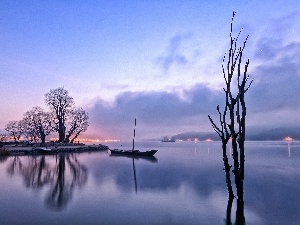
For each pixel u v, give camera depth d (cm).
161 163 4525
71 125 8731
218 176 2834
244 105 1544
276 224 1243
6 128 8494
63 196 1744
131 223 1223
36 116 8031
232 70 1559
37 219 1255
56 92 8062
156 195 1819
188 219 1297
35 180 2392
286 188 2138
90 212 1377
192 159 5534
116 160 5100
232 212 1422
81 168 3500
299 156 6319
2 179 2420
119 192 1906
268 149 10925
